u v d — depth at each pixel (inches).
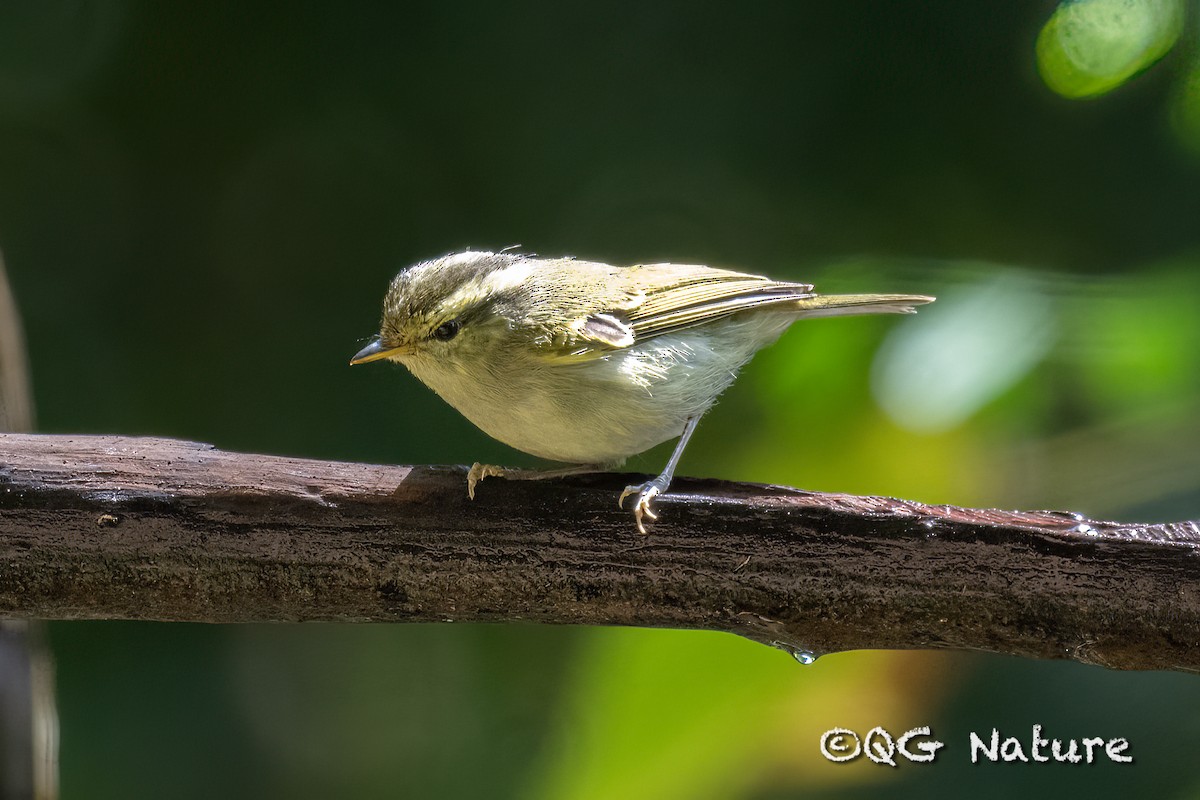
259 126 510.0
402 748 485.1
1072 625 273.7
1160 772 383.2
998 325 362.0
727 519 280.4
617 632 363.6
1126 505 386.9
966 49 471.2
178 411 500.4
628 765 352.5
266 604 288.2
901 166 478.0
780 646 293.3
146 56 505.4
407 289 335.6
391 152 506.9
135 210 513.0
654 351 339.9
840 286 413.1
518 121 500.4
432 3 494.9
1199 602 267.7
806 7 479.2
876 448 388.2
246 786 476.7
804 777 384.8
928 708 392.8
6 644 366.6
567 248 495.5
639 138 494.9
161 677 478.6
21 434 289.0
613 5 490.3
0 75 500.1
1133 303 364.8
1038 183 465.1
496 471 285.3
